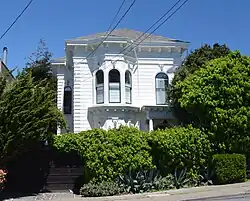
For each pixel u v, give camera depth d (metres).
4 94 14.42
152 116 24.16
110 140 15.62
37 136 15.05
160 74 25.70
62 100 27.34
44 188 16.97
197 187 15.30
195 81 17.09
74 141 15.91
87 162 15.53
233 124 16.20
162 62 25.84
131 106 24.12
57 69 28.25
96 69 24.59
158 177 15.68
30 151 17.02
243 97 16.55
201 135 16.11
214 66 16.78
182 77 21.86
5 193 16.52
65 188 17.03
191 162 15.91
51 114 15.70
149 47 25.55
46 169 17.14
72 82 26.05
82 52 24.89
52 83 28.84
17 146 15.02
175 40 26.36
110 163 15.42
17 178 16.92
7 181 16.78
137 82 25.28
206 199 12.38
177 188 15.48
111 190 14.78
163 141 15.59
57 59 28.23
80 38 25.38
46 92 16.02
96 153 15.48
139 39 25.98
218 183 15.88
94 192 14.67
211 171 16.14
